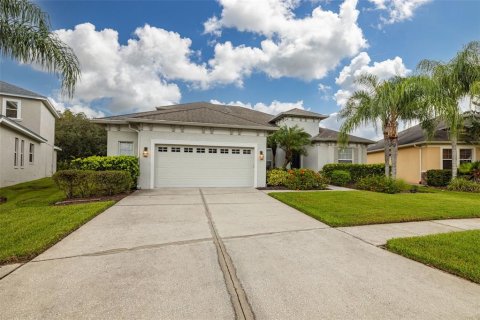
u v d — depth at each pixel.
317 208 6.87
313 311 2.33
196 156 11.59
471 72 11.41
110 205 7.12
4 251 3.54
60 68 7.43
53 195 9.26
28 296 2.50
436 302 2.51
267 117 21.86
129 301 2.44
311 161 16.77
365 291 2.70
